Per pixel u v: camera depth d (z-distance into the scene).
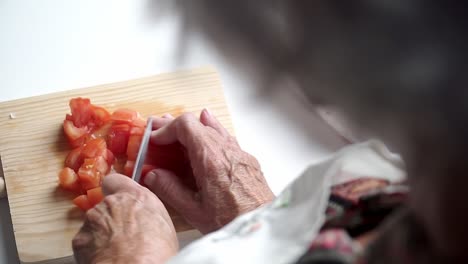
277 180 1.24
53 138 1.25
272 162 1.25
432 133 0.64
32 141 1.25
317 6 0.56
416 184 0.72
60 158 1.25
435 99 0.61
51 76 1.29
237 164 1.19
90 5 1.33
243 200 1.17
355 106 0.64
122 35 1.31
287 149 1.25
